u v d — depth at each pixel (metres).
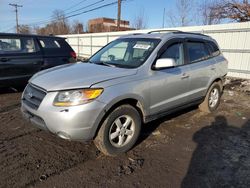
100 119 3.04
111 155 3.34
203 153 3.56
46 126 3.02
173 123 4.73
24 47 6.53
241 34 10.29
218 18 22.89
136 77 3.46
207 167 3.19
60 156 3.34
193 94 4.64
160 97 3.85
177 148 3.70
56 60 7.09
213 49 5.35
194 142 3.93
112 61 4.08
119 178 2.89
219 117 5.21
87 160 3.26
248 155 3.54
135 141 3.59
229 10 21.88
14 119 4.72
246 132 4.41
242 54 10.36
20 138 3.87
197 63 4.70
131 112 3.40
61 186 2.70
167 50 4.07
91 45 21.75
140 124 3.59
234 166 3.23
